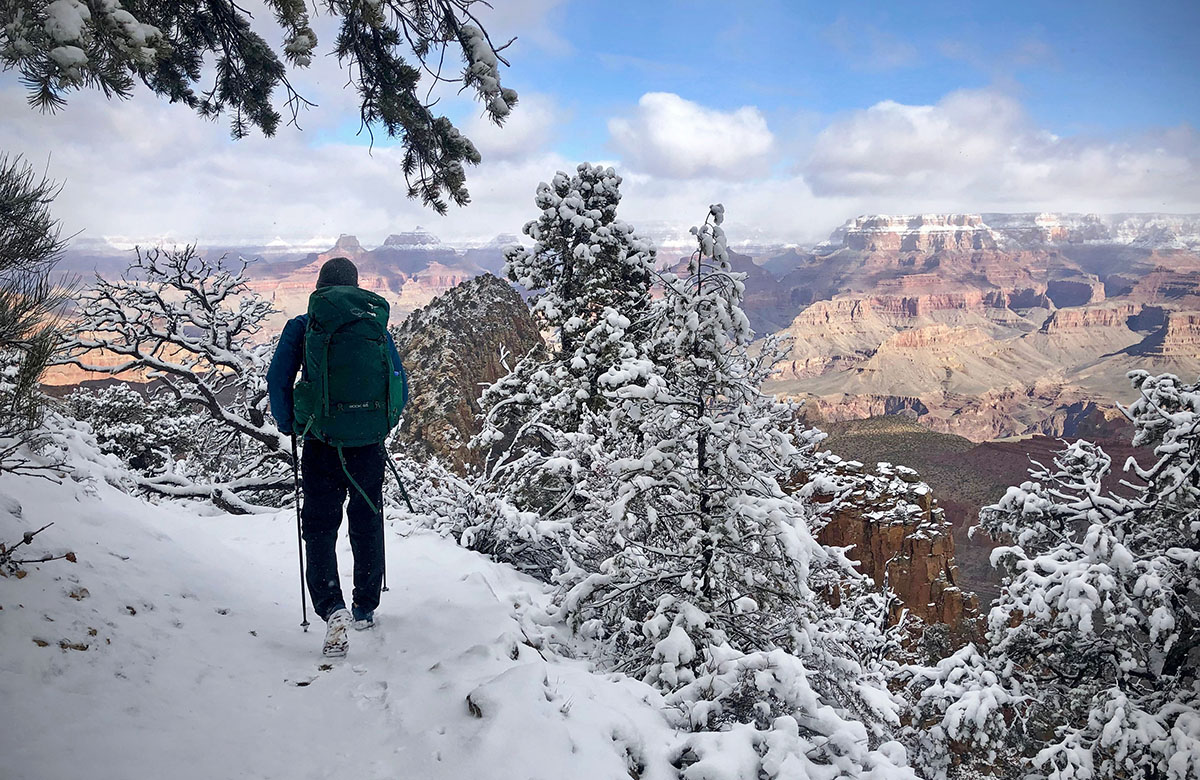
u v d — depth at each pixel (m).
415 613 4.31
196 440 15.49
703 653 5.15
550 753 2.86
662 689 4.62
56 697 2.73
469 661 3.67
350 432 3.83
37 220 3.37
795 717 3.62
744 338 6.07
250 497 13.20
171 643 3.52
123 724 2.70
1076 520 14.40
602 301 15.20
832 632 7.42
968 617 25.08
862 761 3.38
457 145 6.05
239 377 12.42
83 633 3.27
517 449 15.25
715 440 6.11
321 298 3.83
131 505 5.88
